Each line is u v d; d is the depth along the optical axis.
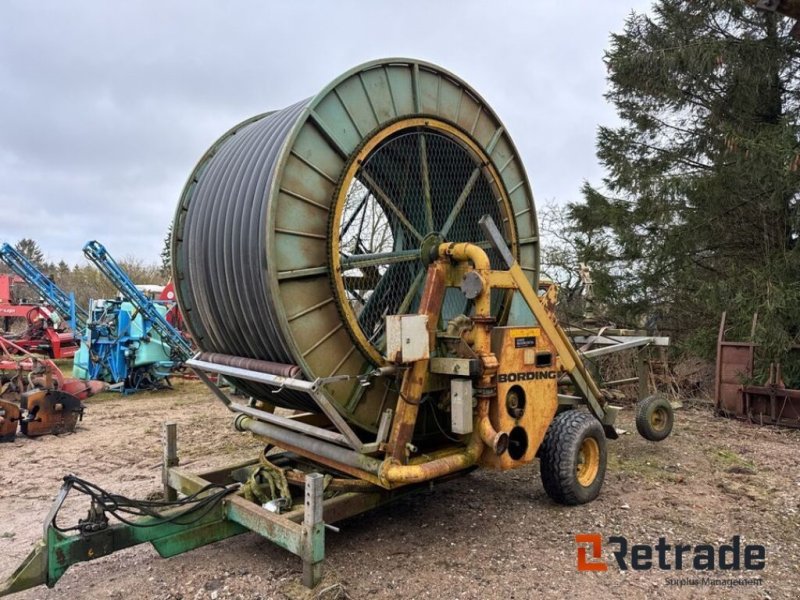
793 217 9.57
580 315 11.21
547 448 4.65
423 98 4.42
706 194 10.51
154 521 3.39
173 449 4.55
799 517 4.55
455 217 4.57
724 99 11.19
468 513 4.61
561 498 4.66
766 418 7.88
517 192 5.30
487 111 4.96
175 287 4.58
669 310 12.21
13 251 14.01
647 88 11.84
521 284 4.32
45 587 3.53
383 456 3.86
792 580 3.57
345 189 3.83
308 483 3.28
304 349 3.66
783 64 10.37
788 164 8.72
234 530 3.81
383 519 4.50
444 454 4.04
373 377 4.01
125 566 3.78
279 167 3.51
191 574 3.64
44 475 5.90
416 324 3.69
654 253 11.61
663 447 6.68
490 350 4.05
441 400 4.29
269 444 4.66
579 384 5.08
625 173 12.05
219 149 4.76
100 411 9.44
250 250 3.65
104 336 11.49
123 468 6.16
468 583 3.51
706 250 11.46
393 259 4.14
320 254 3.79
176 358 11.51
